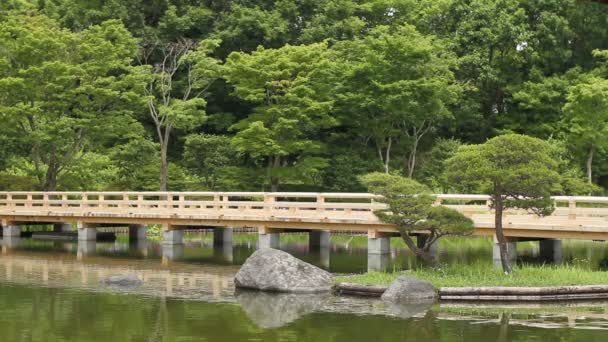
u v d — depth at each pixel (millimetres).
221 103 45500
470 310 15883
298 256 25922
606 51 37562
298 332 13891
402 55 36969
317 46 36344
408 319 14961
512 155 17266
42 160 38031
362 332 13859
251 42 44531
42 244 30484
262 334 13719
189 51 38250
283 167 37562
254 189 39000
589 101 36656
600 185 43938
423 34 43688
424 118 38906
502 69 43531
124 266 23516
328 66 36250
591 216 22203
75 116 36438
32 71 32906
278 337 13492
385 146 42031
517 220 21672
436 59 38125
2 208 32531
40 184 36406
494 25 42125
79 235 30516
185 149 39344
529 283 17359
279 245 29266
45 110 35562
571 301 16984
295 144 35969
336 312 15766
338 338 13406
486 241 31297
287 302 17031
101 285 19406
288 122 34750
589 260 23969
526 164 17250
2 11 41688
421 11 44750
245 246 29922
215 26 43969
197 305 16625
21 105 33312
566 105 37500
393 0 44281
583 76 41562
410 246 19328
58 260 25016
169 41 42812
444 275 18516
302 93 35469
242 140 35719
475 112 42875
